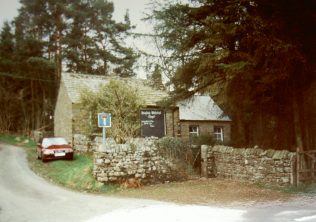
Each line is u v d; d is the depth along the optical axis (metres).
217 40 14.41
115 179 14.40
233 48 15.40
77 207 10.84
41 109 49.34
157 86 19.36
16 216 9.97
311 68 15.24
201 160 16.97
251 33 14.26
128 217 9.16
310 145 16.89
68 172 16.69
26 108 49.53
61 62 44.88
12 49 48.50
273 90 16.62
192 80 17.78
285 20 14.36
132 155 14.83
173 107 20.05
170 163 15.89
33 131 43.44
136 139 19.52
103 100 22.02
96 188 13.90
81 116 23.81
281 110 17.64
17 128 51.00
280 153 13.55
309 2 13.95
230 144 24.92
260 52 14.09
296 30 14.47
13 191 13.82
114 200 11.85
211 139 25.77
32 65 43.09
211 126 33.09
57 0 43.78
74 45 44.84
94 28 46.44
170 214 9.32
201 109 34.00
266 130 19.08
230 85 16.67
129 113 21.56
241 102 18.20
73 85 29.44
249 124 22.61
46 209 10.72
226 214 9.13
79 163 19.28
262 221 8.24
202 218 8.74
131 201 11.58
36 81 47.94
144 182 14.91
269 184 13.78
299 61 14.88
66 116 28.86
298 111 16.16
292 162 13.09
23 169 19.53
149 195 12.64
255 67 14.96
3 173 18.39
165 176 15.46
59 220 9.24
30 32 45.59
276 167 13.63
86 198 12.33
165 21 15.84
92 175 15.00
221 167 16.47
